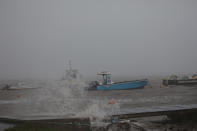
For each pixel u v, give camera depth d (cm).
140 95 6253
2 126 2538
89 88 8500
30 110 3816
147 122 2669
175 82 9238
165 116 2955
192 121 2652
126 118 2545
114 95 6525
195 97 5391
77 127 2342
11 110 3869
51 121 2473
